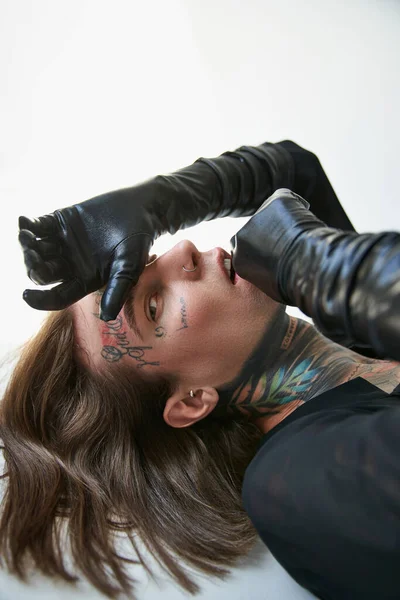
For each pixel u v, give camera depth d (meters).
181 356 1.00
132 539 1.00
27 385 1.12
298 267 0.69
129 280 0.92
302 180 1.21
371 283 0.60
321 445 0.76
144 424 1.09
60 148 1.69
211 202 1.11
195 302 0.97
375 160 1.70
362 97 1.75
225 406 1.07
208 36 1.77
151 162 1.71
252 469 0.83
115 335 1.02
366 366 1.00
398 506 0.68
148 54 1.75
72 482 1.06
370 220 1.66
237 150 1.20
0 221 1.62
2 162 1.65
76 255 0.92
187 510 1.04
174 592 0.92
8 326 1.54
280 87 1.76
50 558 0.95
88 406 1.09
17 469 1.08
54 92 1.70
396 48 1.79
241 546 0.98
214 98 1.75
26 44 1.69
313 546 0.75
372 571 0.71
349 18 1.82
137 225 0.95
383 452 0.70
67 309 1.12
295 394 1.02
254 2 1.80
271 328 1.00
